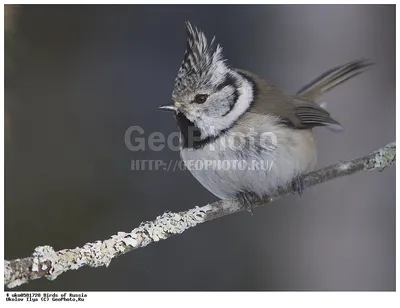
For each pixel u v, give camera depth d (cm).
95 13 1177
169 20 1169
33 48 1162
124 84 1166
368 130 1102
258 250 1119
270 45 1141
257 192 930
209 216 871
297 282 1097
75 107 1162
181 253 1129
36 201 1124
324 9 1124
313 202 1110
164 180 1132
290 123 934
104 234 1112
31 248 1102
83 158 1145
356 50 1113
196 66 899
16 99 1141
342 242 1089
